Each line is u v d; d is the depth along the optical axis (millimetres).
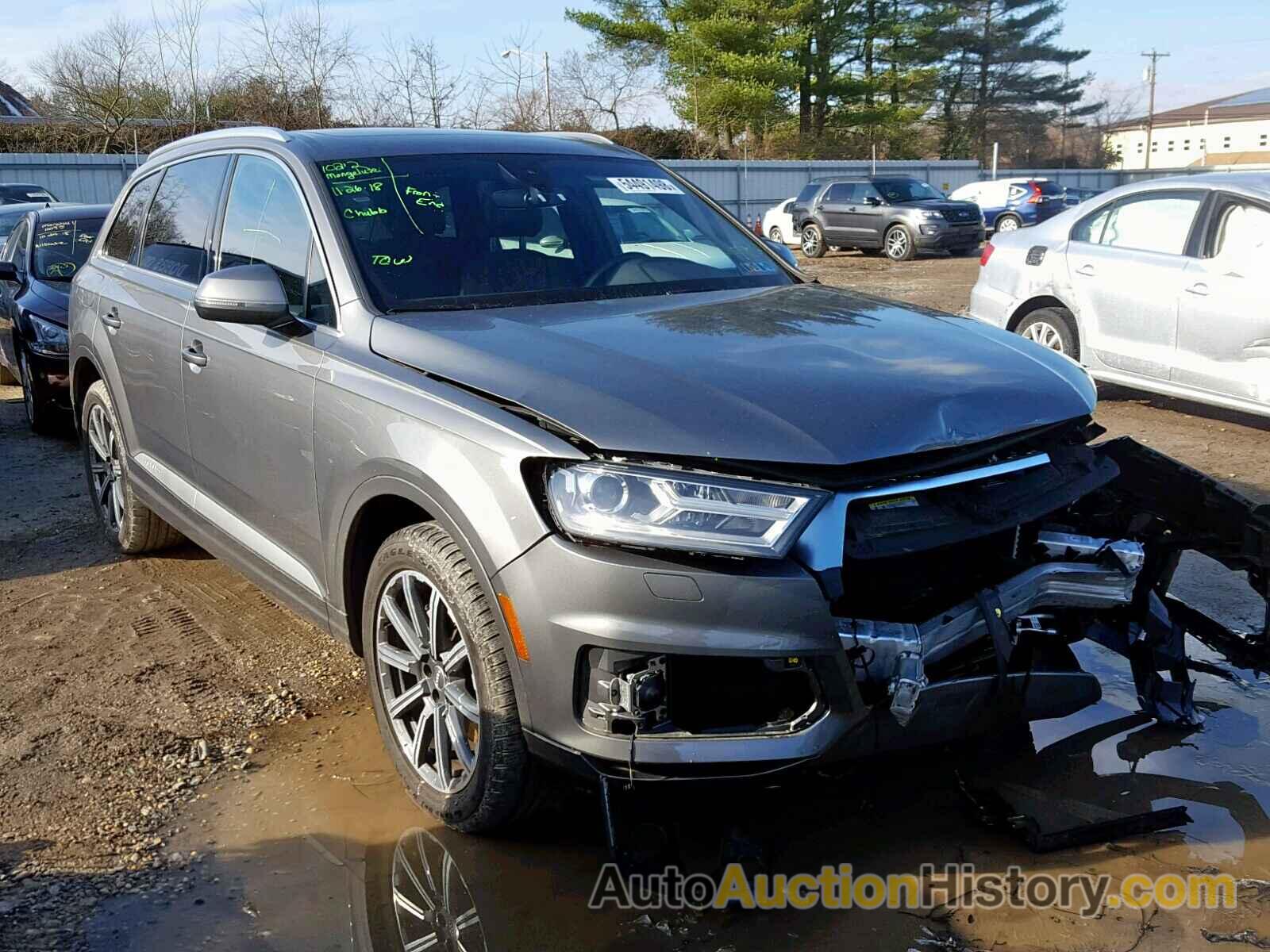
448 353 3105
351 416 3250
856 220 24234
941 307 14461
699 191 4648
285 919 2799
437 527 3055
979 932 2670
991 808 3104
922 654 2682
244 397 3838
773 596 2557
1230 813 3125
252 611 4816
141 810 3314
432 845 3084
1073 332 8227
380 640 3303
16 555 5680
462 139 4270
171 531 5395
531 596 2682
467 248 3746
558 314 3420
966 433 2793
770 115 42375
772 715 2705
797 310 3557
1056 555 3061
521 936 2705
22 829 3229
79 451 8047
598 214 4137
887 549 2645
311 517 3537
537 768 2873
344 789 3398
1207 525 3346
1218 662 4102
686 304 3617
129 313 4844
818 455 2607
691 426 2645
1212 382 7258
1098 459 3113
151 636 4582
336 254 3605
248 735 3748
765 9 41688
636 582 2566
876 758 2822
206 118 27312
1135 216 7848
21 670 4293
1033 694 2926
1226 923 2676
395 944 2693
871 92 46969
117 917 2822
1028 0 54094
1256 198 7031
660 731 2643
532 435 2742
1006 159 57031
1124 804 3164
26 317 8242
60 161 26141
